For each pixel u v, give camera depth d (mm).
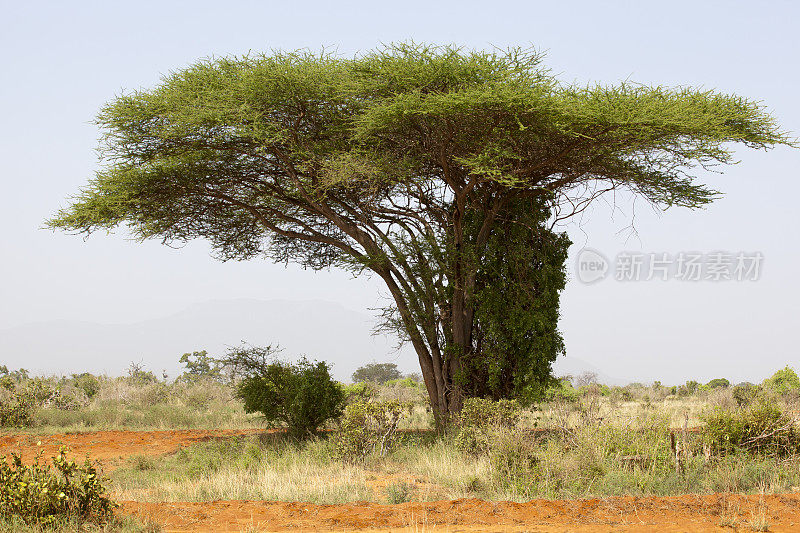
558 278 19781
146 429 23953
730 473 10945
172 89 18547
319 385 19422
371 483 12492
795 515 8836
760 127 18359
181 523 9094
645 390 41719
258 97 18016
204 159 19016
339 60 18734
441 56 16812
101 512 8961
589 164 18719
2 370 37688
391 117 16766
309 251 24656
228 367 20359
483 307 19500
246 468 13570
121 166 19016
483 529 8484
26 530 8070
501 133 17203
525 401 19172
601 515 8969
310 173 19094
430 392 20516
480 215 20672
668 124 16078
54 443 19703
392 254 19922
